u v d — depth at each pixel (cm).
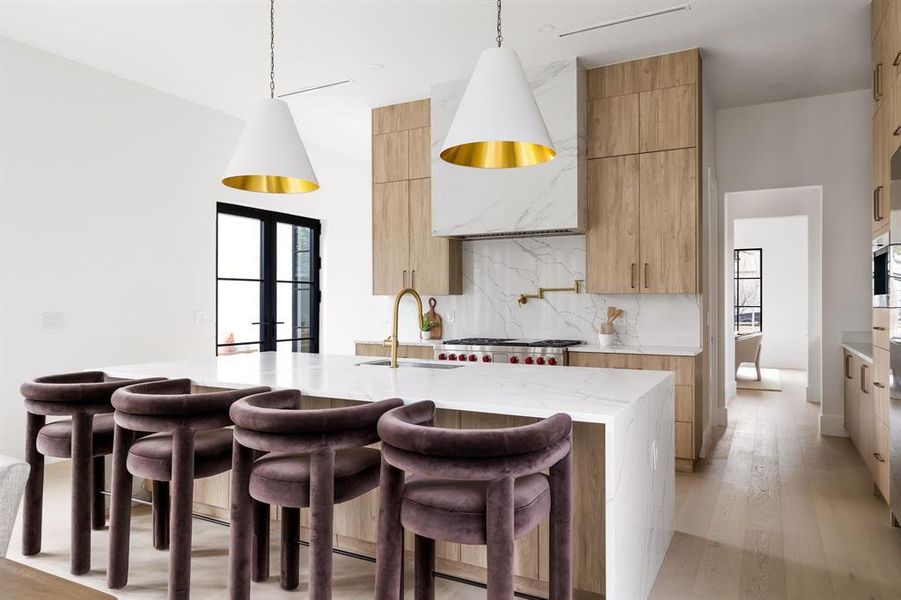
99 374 303
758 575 253
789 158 528
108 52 427
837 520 315
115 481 238
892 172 289
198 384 268
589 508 222
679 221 425
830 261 516
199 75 470
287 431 182
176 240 520
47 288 428
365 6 356
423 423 198
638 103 438
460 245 539
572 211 438
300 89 499
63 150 438
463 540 160
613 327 477
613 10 362
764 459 435
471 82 220
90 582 244
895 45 291
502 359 463
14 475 173
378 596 177
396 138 538
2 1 353
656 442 245
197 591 237
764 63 445
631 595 204
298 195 655
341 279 721
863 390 402
